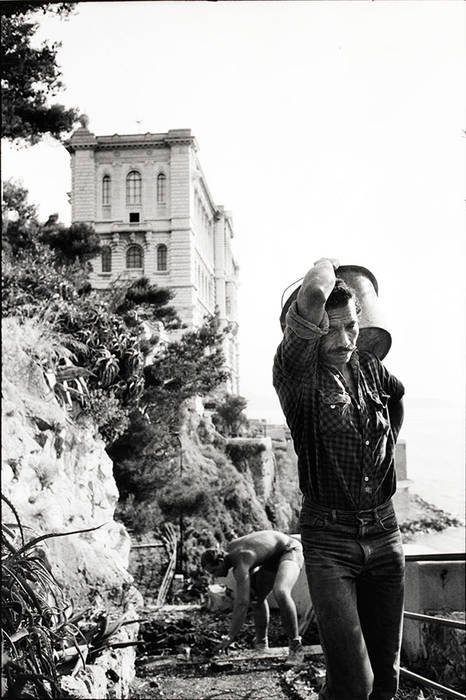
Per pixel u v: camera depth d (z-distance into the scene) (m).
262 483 25.11
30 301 8.87
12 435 5.66
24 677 2.42
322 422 2.40
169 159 37.25
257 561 5.11
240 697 4.07
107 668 3.88
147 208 36.84
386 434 2.46
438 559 4.30
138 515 11.48
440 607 4.50
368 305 2.66
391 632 2.48
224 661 4.80
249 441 25.16
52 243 11.25
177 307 35.22
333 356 2.45
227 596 6.26
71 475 7.13
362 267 2.75
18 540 3.92
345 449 2.39
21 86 8.17
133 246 36.72
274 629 5.69
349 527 2.39
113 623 4.09
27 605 2.96
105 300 11.41
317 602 2.35
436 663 4.30
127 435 11.02
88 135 35.97
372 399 2.48
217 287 46.38
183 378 11.62
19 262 9.48
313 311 2.30
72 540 4.72
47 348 7.81
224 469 21.92
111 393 9.37
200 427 23.08
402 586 2.46
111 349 9.79
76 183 35.75
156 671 4.64
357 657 2.32
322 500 2.42
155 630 5.52
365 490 2.39
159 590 12.68
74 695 2.96
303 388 2.45
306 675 4.43
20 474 5.42
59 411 6.98
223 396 25.84
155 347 11.90
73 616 3.68
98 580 4.53
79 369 8.10
